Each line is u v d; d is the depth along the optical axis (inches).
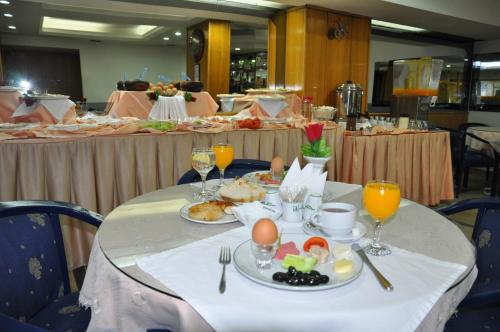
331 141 123.2
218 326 23.5
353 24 186.9
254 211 40.6
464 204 51.1
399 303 24.9
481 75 260.8
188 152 98.3
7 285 38.2
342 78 187.5
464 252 33.6
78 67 349.1
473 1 196.2
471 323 42.3
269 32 194.2
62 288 46.2
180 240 35.4
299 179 42.6
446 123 257.3
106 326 29.6
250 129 108.6
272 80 195.2
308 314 23.5
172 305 25.6
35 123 96.8
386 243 35.5
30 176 79.2
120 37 327.9
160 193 51.8
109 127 91.5
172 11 186.1
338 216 35.2
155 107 120.6
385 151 129.8
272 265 29.7
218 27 225.5
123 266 29.9
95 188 86.9
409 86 146.9
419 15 186.7
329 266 29.7
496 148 163.9
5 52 323.6
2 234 39.6
